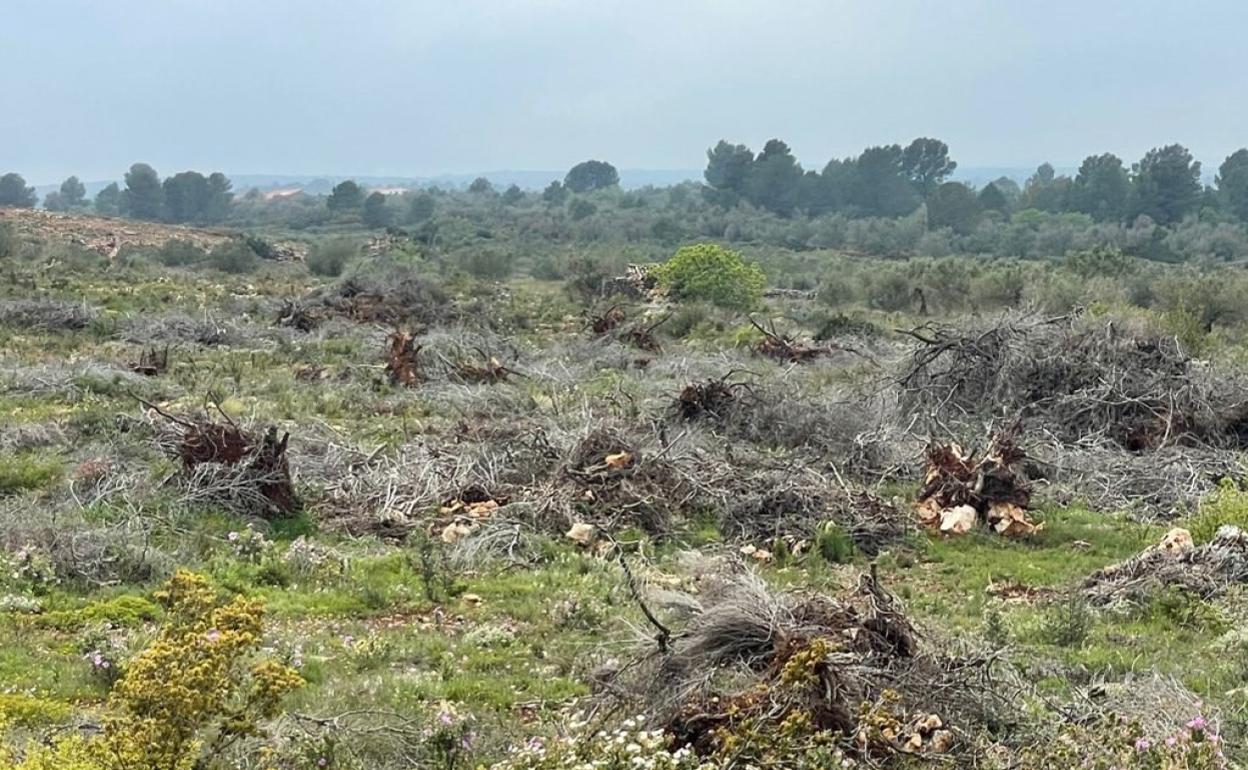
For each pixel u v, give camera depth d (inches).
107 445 501.7
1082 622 333.7
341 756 230.4
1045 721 254.4
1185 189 3353.8
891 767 230.8
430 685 281.9
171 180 4104.3
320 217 3629.4
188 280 1528.1
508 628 332.2
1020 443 559.5
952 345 672.4
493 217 3368.6
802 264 2309.3
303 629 325.4
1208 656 318.0
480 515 438.6
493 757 240.1
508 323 1186.6
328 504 453.7
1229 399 609.3
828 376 805.2
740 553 420.2
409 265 1763.0
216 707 199.2
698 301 1320.1
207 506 427.2
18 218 2090.3
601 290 1487.5
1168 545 394.9
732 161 3996.1
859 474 534.9
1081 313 774.5
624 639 314.5
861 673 256.7
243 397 675.4
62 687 269.9
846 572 406.0
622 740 213.5
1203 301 1245.7
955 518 455.5
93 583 349.7
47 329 953.5
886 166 4074.8
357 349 906.7
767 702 240.8
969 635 323.0
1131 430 593.9
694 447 529.3
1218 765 212.2
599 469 478.6
